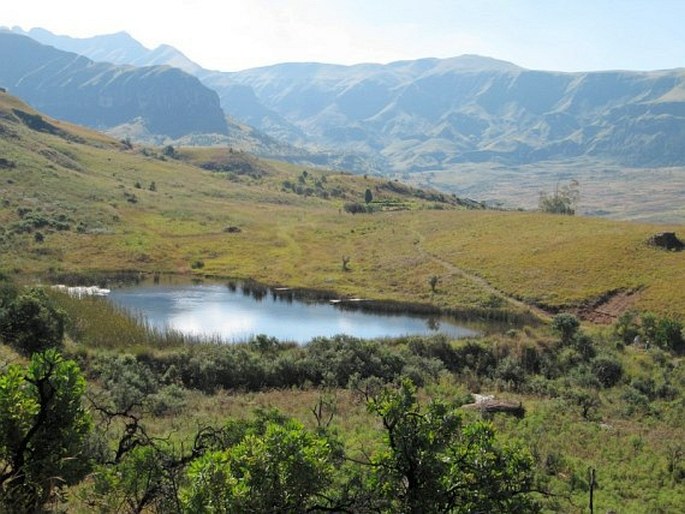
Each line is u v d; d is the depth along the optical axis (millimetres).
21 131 168375
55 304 45750
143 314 69938
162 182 169000
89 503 11422
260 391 41688
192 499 9250
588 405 39125
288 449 9695
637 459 27484
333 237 122562
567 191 188000
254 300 80875
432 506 10250
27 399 10750
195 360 43375
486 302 80188
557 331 57469
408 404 11031
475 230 120625
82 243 102125
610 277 83688
